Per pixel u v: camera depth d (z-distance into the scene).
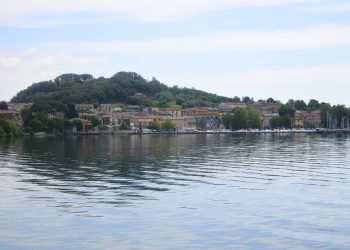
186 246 41.09
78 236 43.66
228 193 63.22
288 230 45.50
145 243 41.81
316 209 53.59
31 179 76.31
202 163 101.81
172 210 53.12
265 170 88.00
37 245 41.34
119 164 100.06
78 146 171.88
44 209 53.56
